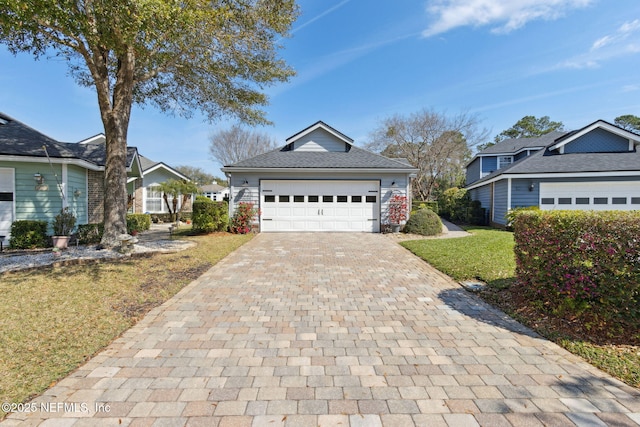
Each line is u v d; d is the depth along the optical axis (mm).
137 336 3059
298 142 14016
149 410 1949
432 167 25391
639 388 2148
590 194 12250
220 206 11562
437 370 2432
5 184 8719
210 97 9578
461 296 4332
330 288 4746
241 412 1935
